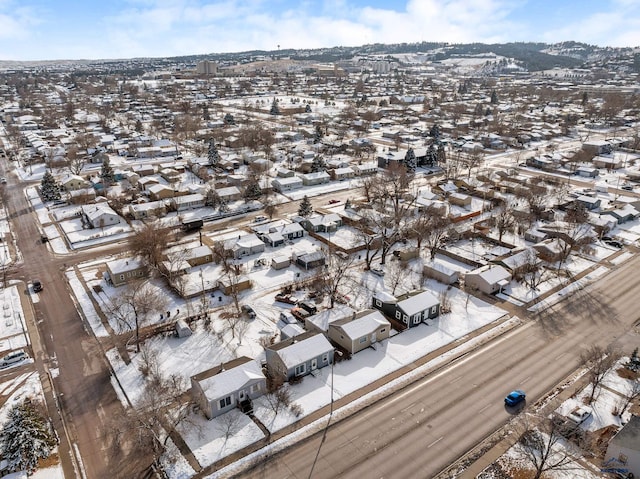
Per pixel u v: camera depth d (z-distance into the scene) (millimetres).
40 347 65312
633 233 106750
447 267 87562
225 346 64938
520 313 74000
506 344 65875
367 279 84375
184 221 111375
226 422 51281
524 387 57094
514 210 111625
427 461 46469
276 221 110625
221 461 46344
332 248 96312
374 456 47125
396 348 64875
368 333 64250
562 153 176500
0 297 78625
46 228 109938
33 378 59031
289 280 83875
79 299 77812
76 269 89062
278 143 197375
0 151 184375
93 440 49281
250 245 93312
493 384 57625
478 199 128250
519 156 179000
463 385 57500
